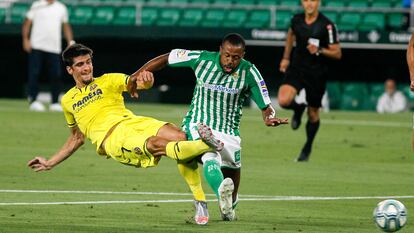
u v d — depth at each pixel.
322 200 22.88
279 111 54.88
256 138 38.97
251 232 17.77
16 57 61.66
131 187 24.62
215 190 17.55
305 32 30.97
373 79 59.88
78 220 19.00
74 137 19.69
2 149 33.19
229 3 60.84
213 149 17.47
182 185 25.20
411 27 56.19
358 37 55.09
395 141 38.75
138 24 57.78
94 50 60.19
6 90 62.59
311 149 33.88
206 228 18.12
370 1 59.72
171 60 19.19
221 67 18.91
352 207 21.73
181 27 56.78
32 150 33.03
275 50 58.53
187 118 19.28
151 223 18.70
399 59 58.84
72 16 61.28
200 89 19.17
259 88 19.00
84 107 19.27
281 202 22.42
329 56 30.83
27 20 49.78
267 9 59.88
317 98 31.14
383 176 27.95
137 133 18.64
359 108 58.50
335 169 29.56
